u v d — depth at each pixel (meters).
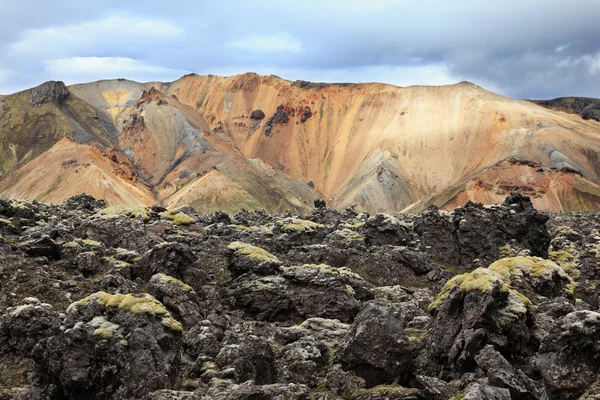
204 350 36.38
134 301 35.28
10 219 66.25
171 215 74.06
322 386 34.50
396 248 71.62
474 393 28.27
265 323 45.28
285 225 75.19
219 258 59.19
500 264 50.53
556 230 90.19
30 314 40.34
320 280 49.34
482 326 34.72
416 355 36.69
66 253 55.28
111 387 31.92
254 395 30.58
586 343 26.52
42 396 33.00
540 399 28.02
